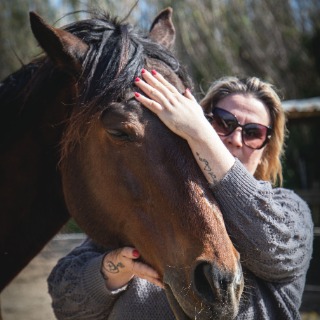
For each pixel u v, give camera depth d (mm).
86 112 1687
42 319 4344
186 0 9438
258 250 1704
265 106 2164
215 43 9742
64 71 1885
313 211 7574
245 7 10516
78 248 2123
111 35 1801
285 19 11016
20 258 2090
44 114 2012
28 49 8445
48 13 8344
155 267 1658
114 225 1756
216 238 1518
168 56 1792
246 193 1678
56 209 2076
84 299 1907
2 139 2033
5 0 8477
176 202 1562
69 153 1842
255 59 10430
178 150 1611
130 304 1858
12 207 2059
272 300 1828
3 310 4441
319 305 5320
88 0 6844
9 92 2047
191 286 1505
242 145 2096
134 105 1644
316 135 10508
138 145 1614
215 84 2238
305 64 10953
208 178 1659
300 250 1820
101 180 1727
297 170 10500
